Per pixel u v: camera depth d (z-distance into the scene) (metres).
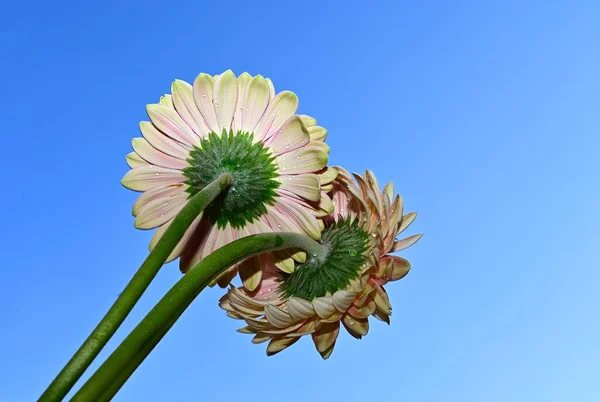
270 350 0.76
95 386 0.64
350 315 0.75
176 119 0.75
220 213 0.75
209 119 0.74
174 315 0.67
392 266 0.74
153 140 0.75
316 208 0.74
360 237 0.76
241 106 0.74
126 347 0.65
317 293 0.76
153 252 0.68
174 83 0.75
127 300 0.66
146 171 0.75
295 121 0.74
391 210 0.75
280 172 0.74
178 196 0.75
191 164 0.74
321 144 0.74
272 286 0.78
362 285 0.74
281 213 0.75
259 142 0.74
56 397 0.63
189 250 0.75
